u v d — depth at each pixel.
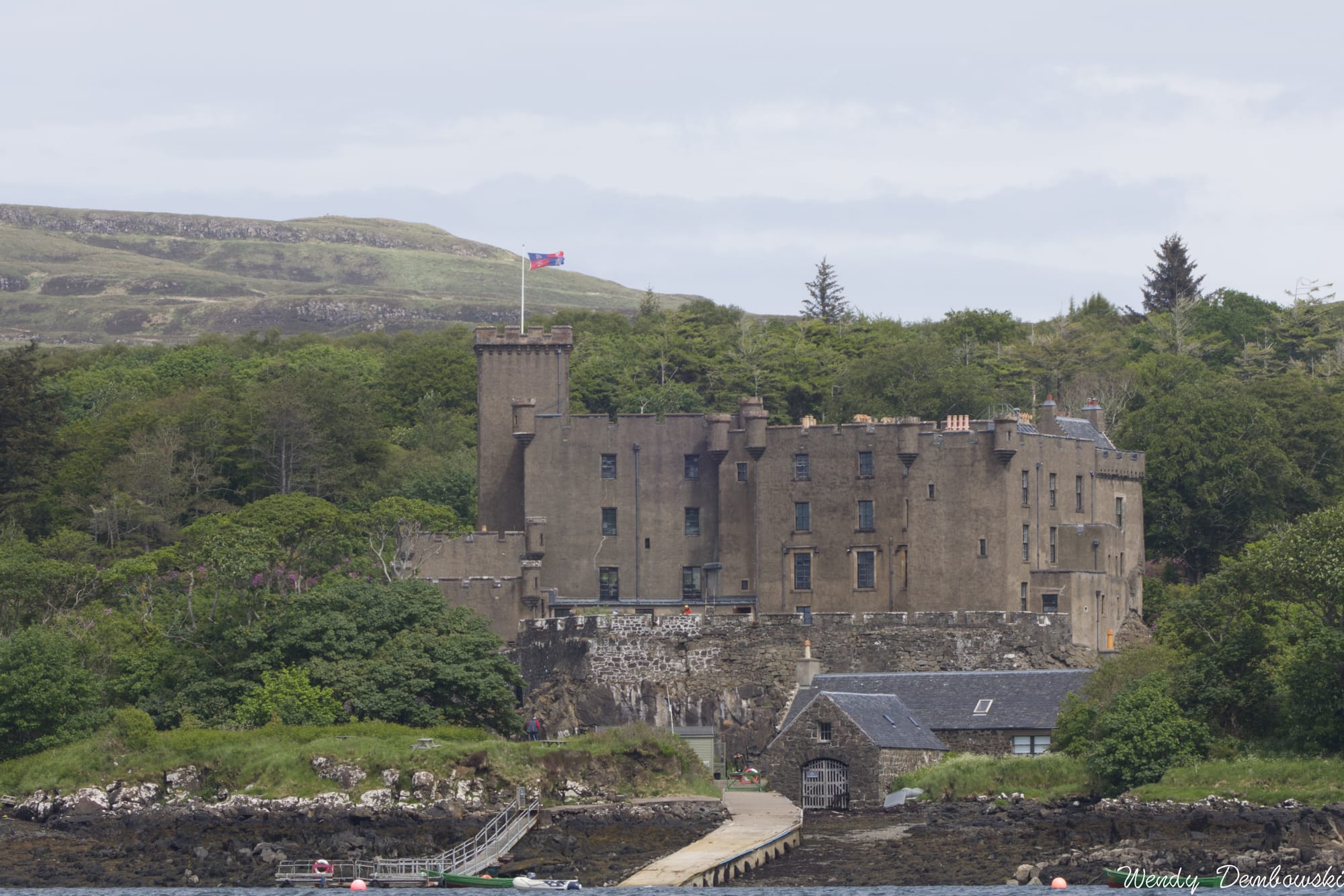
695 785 143.62
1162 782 135.75
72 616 166.75
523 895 112.00
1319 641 136.88
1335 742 137.00
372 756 140.12
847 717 143.25
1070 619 169.50
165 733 145.75
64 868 122.69
